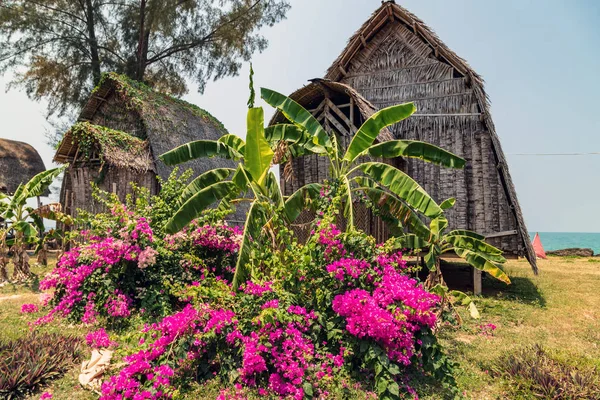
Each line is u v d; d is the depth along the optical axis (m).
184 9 23.36
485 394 4.63
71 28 22.28
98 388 4.44
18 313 7.35
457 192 11.09
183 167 14.08
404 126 11.89
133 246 7.23
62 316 7.02
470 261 7.65
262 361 4.52
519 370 4.91
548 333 6.93
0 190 20.42
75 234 8.21
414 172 11.54
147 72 25.27
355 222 11.16
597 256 23.48
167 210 8.45
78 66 22.39
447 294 6.75
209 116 19.41
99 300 7.02
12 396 4.28
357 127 12.31
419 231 7.55
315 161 12.00
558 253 24.59
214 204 14.01
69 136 13.80
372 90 13.00
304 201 7.74
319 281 5.55
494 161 10.95
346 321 5.01
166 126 14.88
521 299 9.53
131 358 4.55
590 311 8.36
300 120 7.90
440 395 4.57
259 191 7.33
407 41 12.86
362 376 4.87
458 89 11.85
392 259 5.94
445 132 11.52
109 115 15.86
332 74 13.59
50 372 4.74
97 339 5.80
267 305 5.01
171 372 4.37
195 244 8.46
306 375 4.61
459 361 5.50
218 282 5.75
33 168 24.47
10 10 19.84
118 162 12.27
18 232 10.95
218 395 4.41
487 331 6.93
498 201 10.78
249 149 6.72
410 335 4.66
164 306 7.08
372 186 8.19
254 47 25.36
